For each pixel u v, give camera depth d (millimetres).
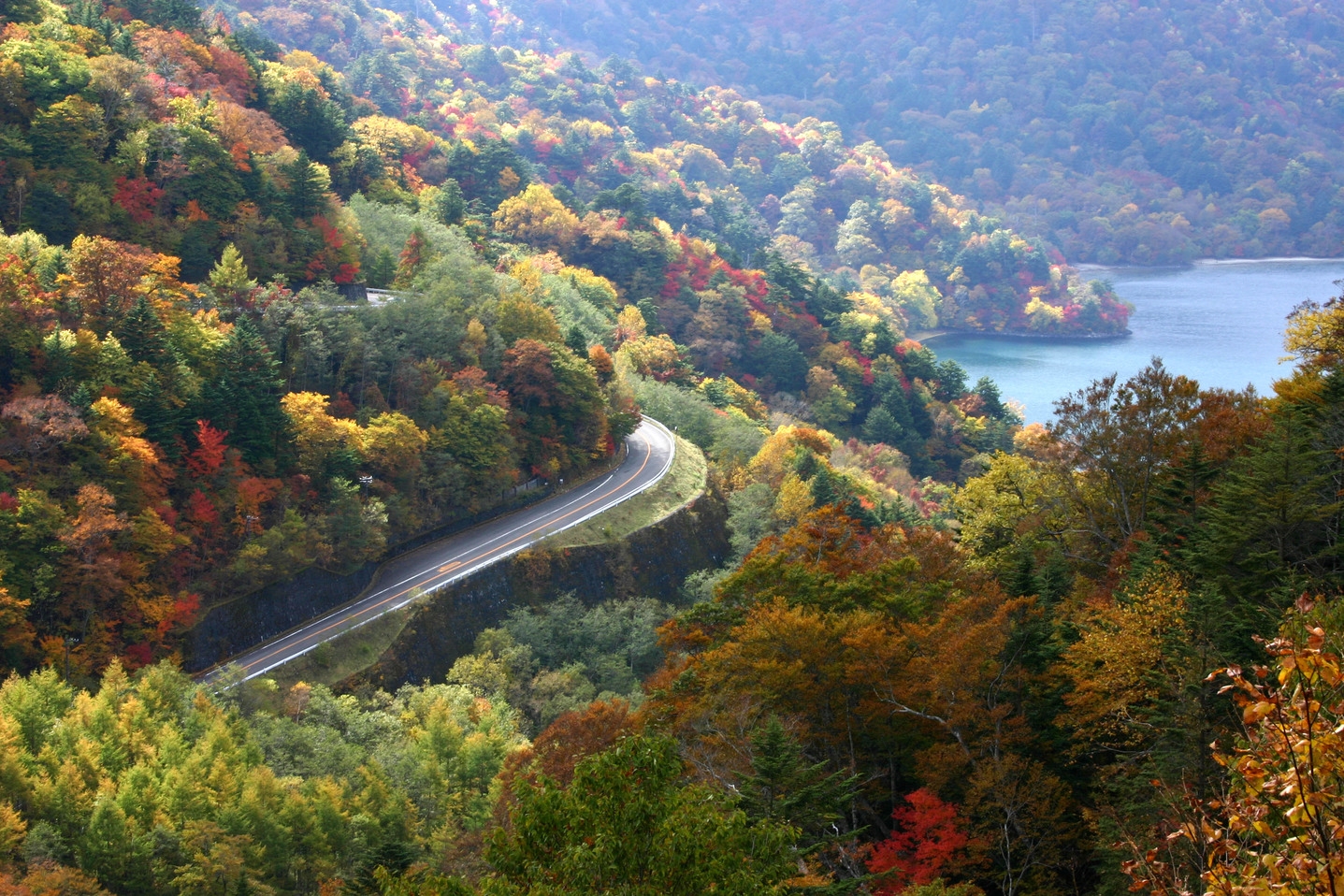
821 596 50594
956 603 44781
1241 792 15539
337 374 101875
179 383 84938
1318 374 55156
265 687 73938
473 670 82312
